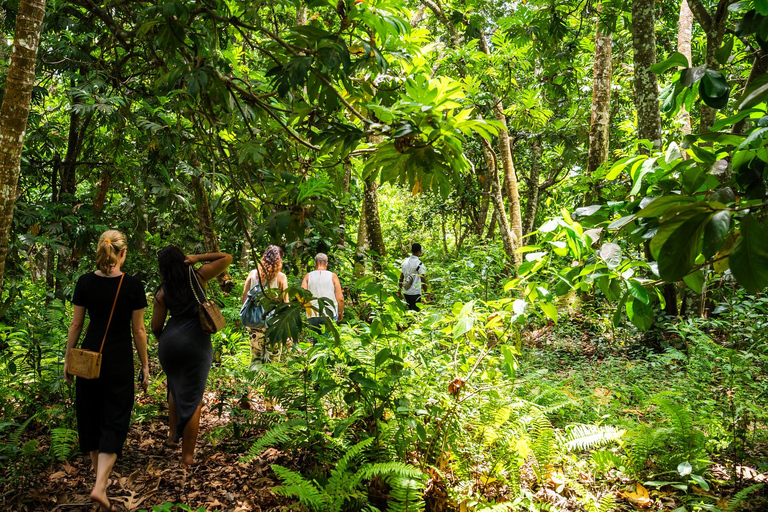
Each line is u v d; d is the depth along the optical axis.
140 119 4.84
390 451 3.43
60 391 4.59
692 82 2.16
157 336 4.07
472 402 3.73
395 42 2.88
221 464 3.98
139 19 3.71
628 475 3.80
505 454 3.60
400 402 3.38
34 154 7.42
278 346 5.04
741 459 3.88
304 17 7.16
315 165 3.43
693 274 2.36
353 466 3.45
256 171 3.36
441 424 3.53
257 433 4.55
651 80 6.70
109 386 3.32
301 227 2.74
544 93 11.80
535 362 6.75
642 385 5.60
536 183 15.41
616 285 2.51
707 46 5.88
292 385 3.99
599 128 9.38
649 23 6.66
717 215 1.58
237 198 3.04
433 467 3.42
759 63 3.58
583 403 5.05
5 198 2.93
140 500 3.40
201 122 3.30
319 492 3.14
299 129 3.48
